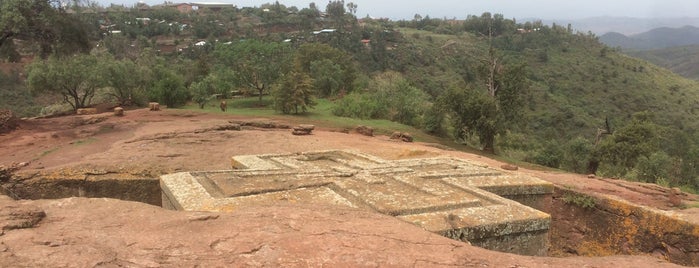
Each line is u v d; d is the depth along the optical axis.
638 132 26.42
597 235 10.95
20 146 18.28
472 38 114.62
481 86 74.44
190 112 28.77
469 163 12.13
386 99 40.84
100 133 21.28
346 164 11.41
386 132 31.22
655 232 9.78
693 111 73.25
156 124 23.12
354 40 93.56
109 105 39.28
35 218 4.21
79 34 28.41
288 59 52.22
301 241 4.04
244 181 8.99
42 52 28.72
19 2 24.55
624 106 71.75
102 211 4.60
